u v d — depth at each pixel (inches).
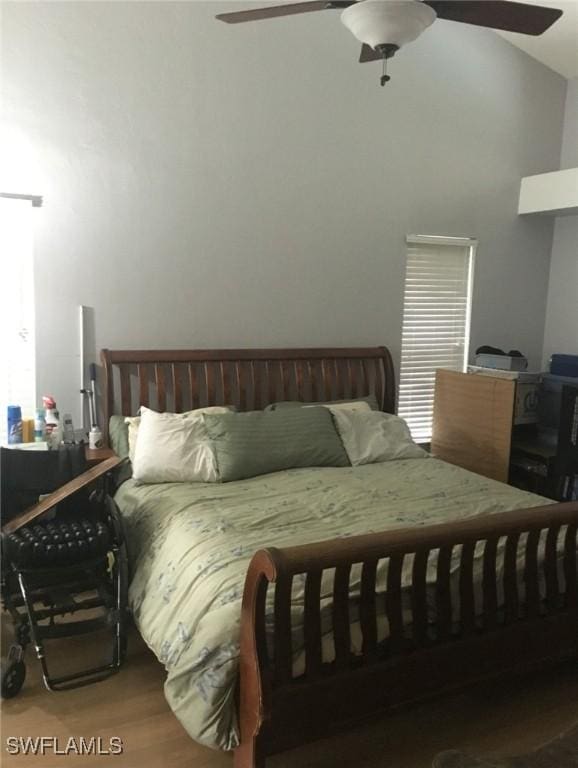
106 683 95.3
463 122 172.9
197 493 111.3
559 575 93.9
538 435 170.7
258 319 151.4
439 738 86.3
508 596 88.0
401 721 89.7
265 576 69.4
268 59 144.6
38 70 122.3
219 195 142.9
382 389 165.9
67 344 131.5
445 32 166.4
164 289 139.6
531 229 189.3
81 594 121.9
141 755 80.9
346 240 160.2
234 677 72.8
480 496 114.3
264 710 69.5
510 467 167.2
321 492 113.5
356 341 165.8
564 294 191.3
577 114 185.5
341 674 75.9
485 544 85.8
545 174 176.6
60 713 88.4
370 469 130.5
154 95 133.5
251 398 149.9
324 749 83.7
